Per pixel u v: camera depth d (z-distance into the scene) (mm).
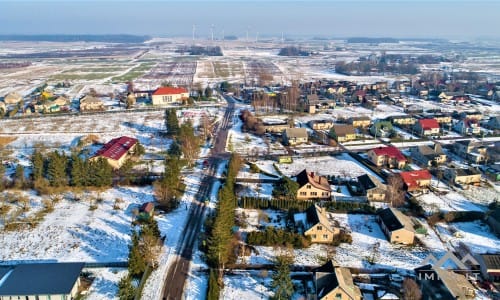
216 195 76625
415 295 46250
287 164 94375
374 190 75438
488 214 67875
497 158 96938
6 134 115062
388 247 60000
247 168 90625
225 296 48531
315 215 62875
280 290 46781
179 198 74875
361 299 47250
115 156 88562
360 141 114000
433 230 65625
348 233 63812
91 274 51875
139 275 51469
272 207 71312
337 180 83312
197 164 93125
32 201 72750
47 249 57688
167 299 47688
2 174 80562
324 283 47031
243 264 55000
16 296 45125
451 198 77500
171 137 113062
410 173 82875
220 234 54469
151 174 85438
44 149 101250
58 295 45562
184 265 54656
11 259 54969
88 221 65938
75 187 78250
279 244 59750
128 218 67188
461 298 45156
